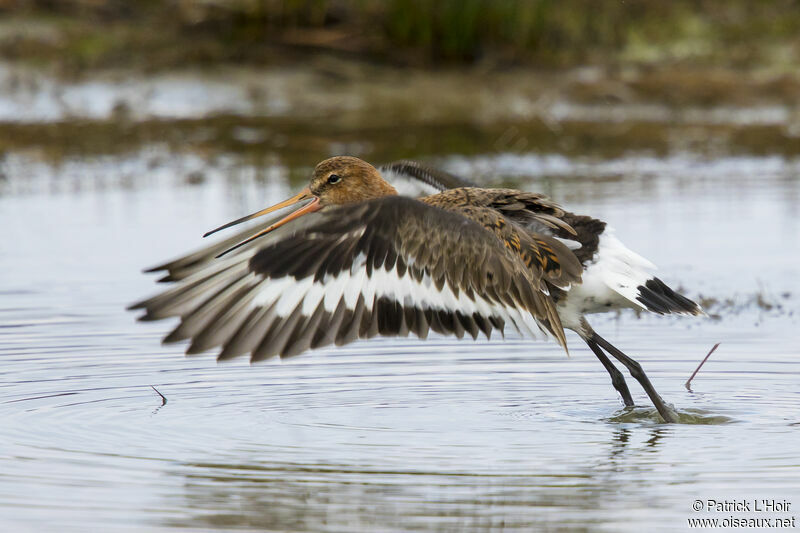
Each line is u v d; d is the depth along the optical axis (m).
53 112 24.22
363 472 8.77
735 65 28.16
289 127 23.98
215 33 27.44
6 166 21.33
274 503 8.15
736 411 10.45
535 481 8.62
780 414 10.32
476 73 27.25
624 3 30.06
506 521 7.84
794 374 11.47
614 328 13.48
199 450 9.28
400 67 27.20
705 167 21.83
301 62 26.88
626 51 28.81
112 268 15.21
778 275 15.17
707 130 24.58
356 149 22.50
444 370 11.77
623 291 9.73
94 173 20.98
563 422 10.18
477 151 22.59
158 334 12.77
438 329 8.78
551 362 12.12
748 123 25.12
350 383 11.30
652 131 24.48
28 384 11.00
